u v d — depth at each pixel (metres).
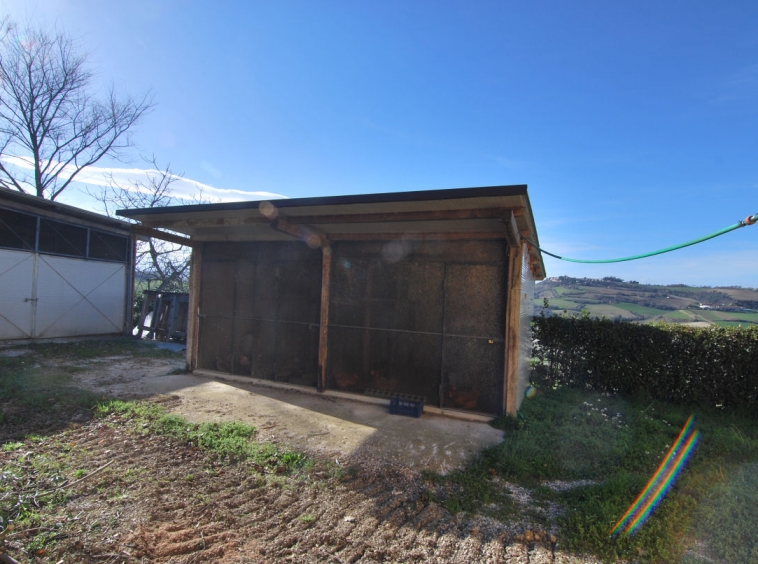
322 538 2.54
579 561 2.41
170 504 2.84
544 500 3.15
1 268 9.28
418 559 2.38
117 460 3.50
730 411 5.94
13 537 2.36
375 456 3.83
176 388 6.06
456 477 3.42
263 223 5.11
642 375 6.66
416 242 5.60
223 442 3.89
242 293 6.86
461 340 5.33
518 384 5.14
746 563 2.39
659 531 2.65
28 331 9.80
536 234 5.84
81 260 11.05
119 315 12.17
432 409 5.30
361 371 5.85
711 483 3.40
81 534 2.45
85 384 6.09
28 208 9.67
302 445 4.01
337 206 4.31
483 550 2.48
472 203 3.92
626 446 4.18
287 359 6.40
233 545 2.43
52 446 3.73
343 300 5.99
